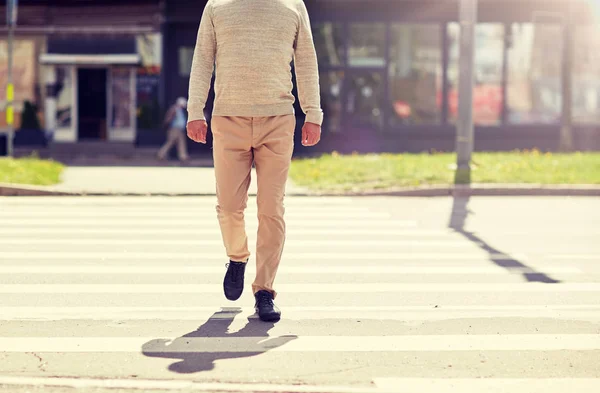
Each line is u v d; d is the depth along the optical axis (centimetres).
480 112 2739
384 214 1303
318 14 2698
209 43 604
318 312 651
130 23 2702
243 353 535
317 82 618
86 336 573
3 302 678
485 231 1116
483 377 491
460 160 1828
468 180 1658
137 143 2677
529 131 2747
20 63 2750
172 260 881
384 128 2725
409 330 598
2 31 2750
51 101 2753
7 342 556
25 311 646
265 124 600
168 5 2680
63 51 2723
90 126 2769
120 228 1128
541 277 802
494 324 616
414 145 2733
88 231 1095
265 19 595
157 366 504
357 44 2716
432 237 1059
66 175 1847
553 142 2758
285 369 500
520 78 2745
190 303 682
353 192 1578
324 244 998
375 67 2716
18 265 845
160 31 2692
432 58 2725
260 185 614
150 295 711
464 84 1808
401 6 2702
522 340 574
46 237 1039
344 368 505
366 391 459
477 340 572
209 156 2627
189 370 495
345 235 1073
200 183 1723
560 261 888
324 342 563
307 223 1191
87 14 2716
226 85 598
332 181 1697
